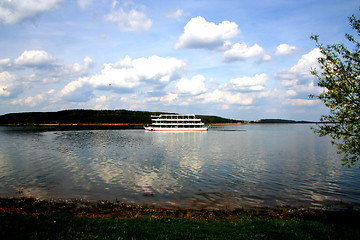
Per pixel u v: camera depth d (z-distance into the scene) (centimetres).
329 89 1428
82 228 1257
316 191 2473
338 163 4047
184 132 14175
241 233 1238
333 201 2181
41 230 1176
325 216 1664
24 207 1866
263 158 4578
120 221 1434
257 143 7762
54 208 1867
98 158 4362
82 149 5647
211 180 2877
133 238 1122
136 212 1797
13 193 2308
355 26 1415
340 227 1361
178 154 5056
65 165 3684
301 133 14312
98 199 2162
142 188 2520
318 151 5691
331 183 2772
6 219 1252
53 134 10644
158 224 1388
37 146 6197
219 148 6294
